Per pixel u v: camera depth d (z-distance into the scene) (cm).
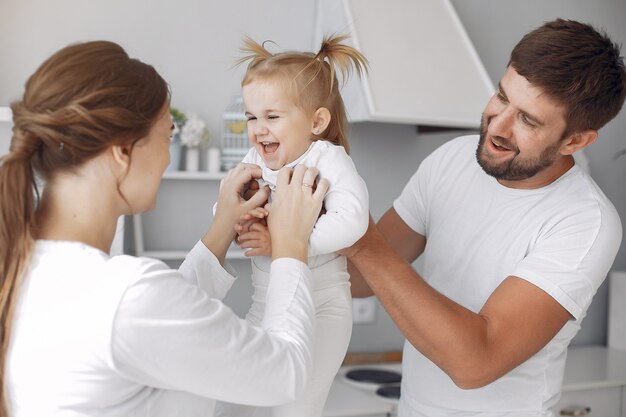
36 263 102
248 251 134
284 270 116
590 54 141
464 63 267
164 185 268
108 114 99
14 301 100
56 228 104
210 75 270
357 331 296
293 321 111
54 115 98
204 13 268
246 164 140
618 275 332
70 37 253
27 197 101
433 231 168
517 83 143
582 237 148
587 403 276
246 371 102
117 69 101
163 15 263
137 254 255
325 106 142
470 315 140
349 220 130
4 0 245
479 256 158
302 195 123
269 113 138
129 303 96
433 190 170
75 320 97
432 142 304
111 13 256
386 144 296
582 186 154
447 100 256
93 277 99
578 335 340
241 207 135
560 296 144
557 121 142
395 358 298
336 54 142
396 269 139
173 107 266
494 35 313
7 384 101
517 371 155
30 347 99
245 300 277
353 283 172
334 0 266
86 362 97
